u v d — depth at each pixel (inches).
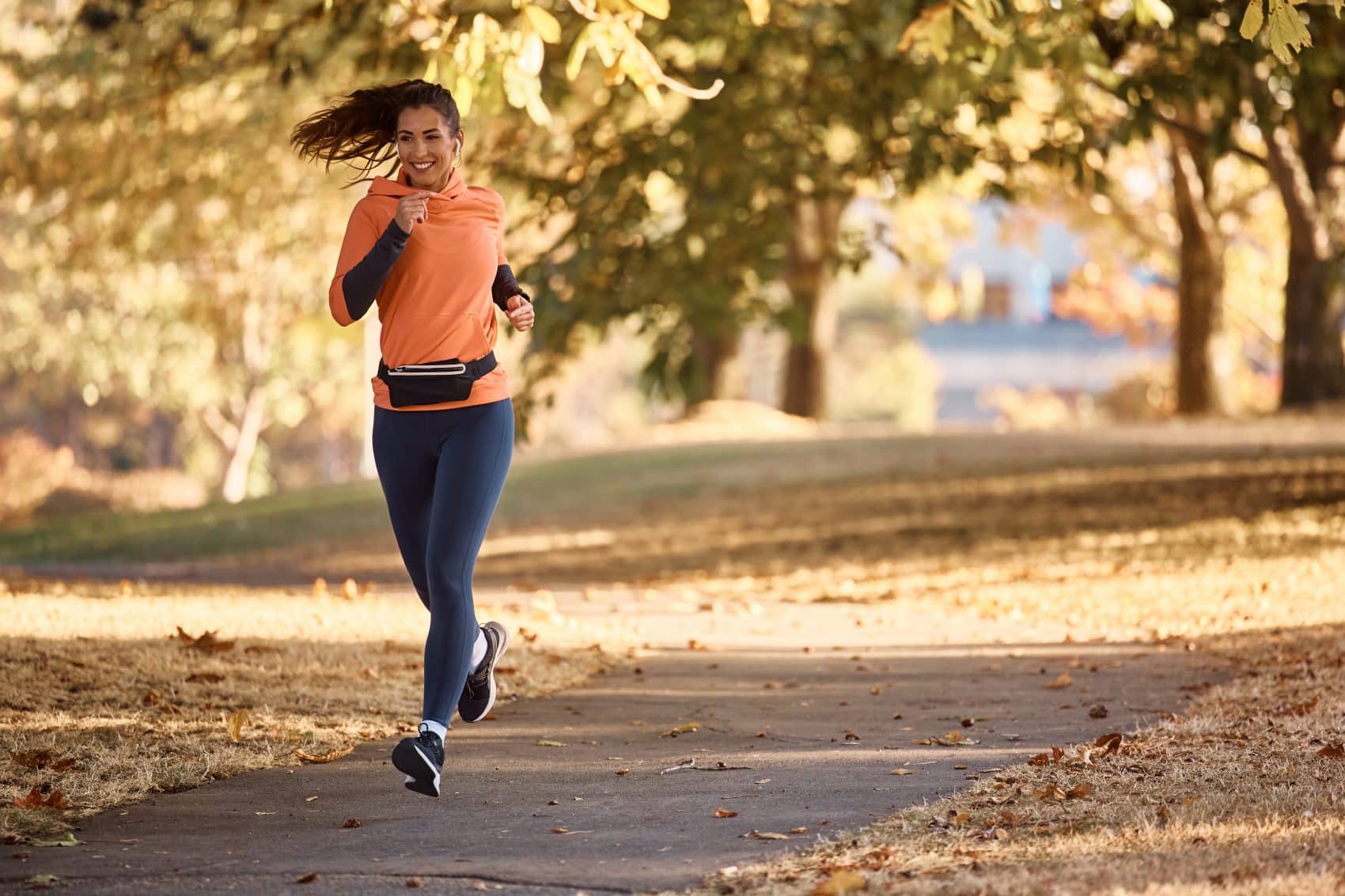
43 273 1973.4
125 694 340.5
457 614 260.7
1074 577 656.4
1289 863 206.8
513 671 415.2
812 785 277.3
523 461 1358.3
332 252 1449.3
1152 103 674.2
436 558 262.1
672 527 941.8
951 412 4055.1
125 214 1187.3
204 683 358.0
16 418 3348.9
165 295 2146.9
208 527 1130.0
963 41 541.6
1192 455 995.3
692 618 585.3
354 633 457.4
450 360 264.4
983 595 633.6
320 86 991.6
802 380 1615.4
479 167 834.8
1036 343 4033.0
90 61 975.6
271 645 422.3
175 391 2370.8
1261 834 224.5
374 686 372.2
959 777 280.5
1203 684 388.2
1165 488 873.5
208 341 2324.1
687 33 732.0
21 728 305.9
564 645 477.1
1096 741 304.3
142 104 993.5
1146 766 279.7
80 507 2311.8
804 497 1004.6
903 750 313.6
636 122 905.5
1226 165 1710.1
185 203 1165.7
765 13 397.1
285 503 1226.6
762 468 1159.6
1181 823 231.6
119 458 3430.1
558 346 836.6
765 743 326.6
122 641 402.9
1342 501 776.3
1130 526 778.8
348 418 2940.5
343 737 318.7
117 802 262.1
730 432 1443.2
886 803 260.2
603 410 3722.9
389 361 266.7
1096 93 1004.6
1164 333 2436.0
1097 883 200.5
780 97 803.4
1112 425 1347.2
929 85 593.9
